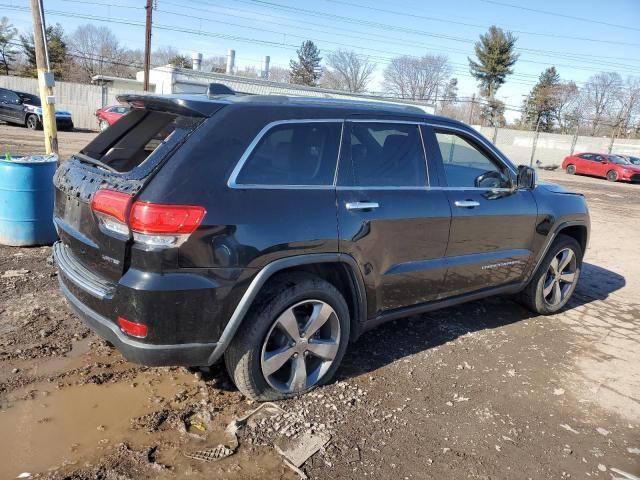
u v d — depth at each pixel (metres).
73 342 3.85
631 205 16.14
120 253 2.71
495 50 61.56
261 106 3.09
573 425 3.37
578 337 4.82
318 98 3.59
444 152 4.04
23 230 5.83
